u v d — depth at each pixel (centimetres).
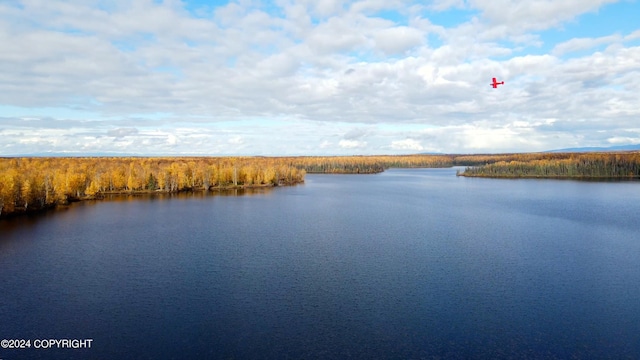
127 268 4762
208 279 4359
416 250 5553
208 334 3169
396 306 3647
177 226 7394
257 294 3938
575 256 5231
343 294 3922
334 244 5922
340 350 2948
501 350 2938
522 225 7462
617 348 2952
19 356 2847
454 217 8400
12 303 3747
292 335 3153
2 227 7294
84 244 5966
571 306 3638
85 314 3512
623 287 4088
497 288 4066
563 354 2884
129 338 3106
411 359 2830
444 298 3822
